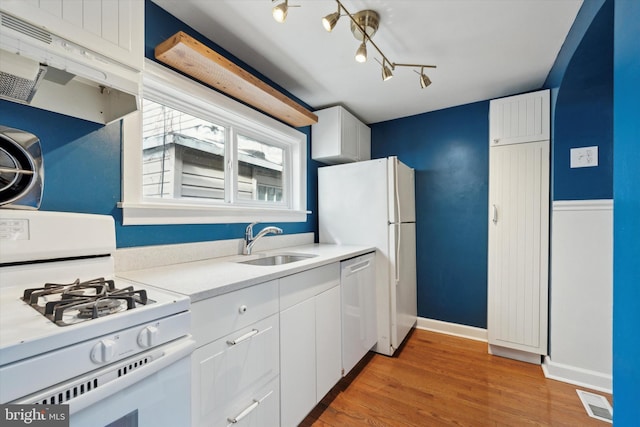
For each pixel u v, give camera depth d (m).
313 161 2.67
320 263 1.56
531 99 2.10
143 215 1.33
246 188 2.13
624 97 0.88
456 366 2.08
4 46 0.72
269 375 1.22
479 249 2.60
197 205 1.62
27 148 1.00
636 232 0.82
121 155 1.27
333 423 1.51
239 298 1.08
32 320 0.66
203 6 1.40
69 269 1.04
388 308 2.24
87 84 1.12
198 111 1.70
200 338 0.94
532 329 2.09
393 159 2.24
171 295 0.87
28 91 0.92
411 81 2.18
